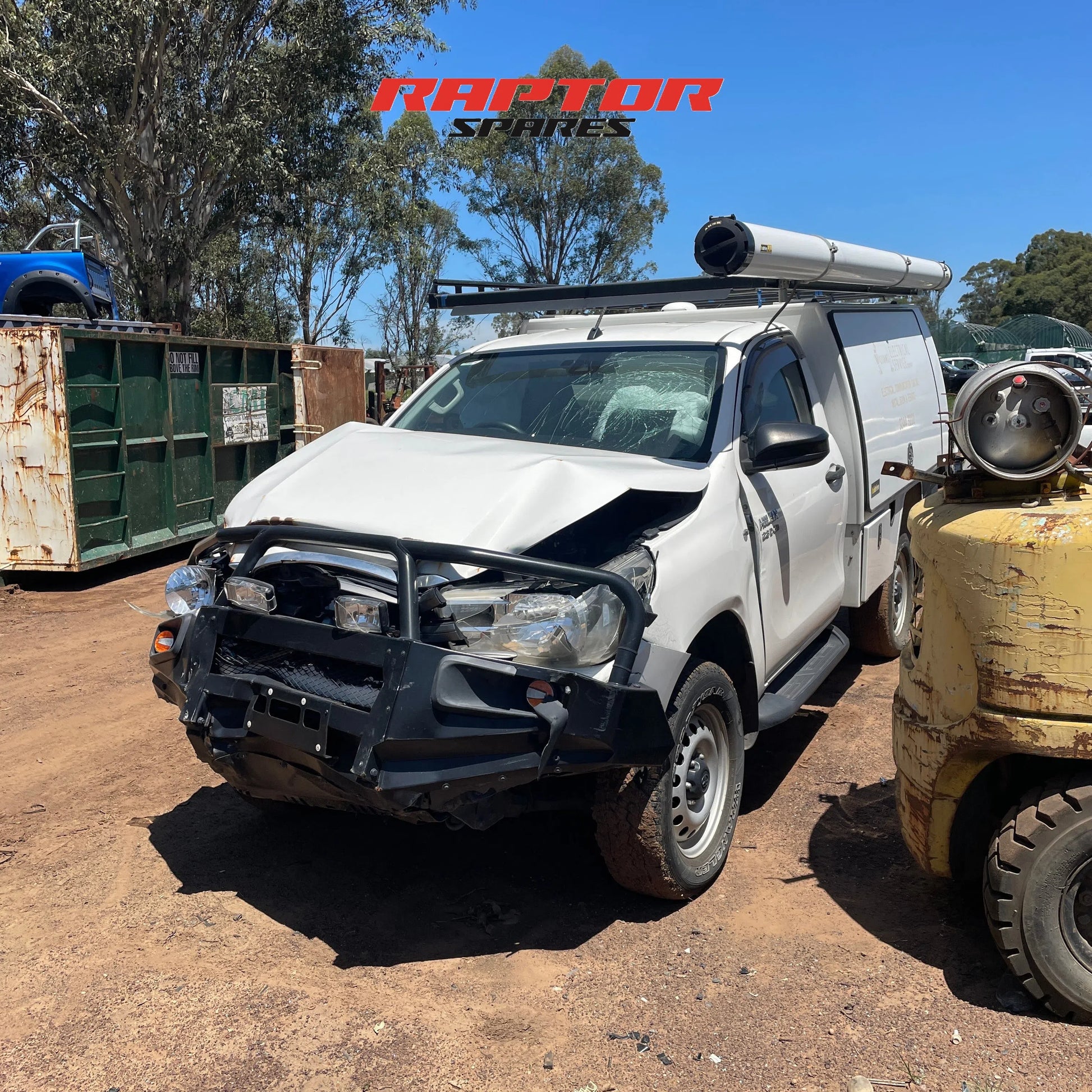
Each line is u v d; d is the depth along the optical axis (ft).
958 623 10.12
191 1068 9.24
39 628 26.30
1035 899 9.41
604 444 14.10
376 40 87.56
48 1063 9.33
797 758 16.88
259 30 87.45
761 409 15.16
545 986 10.54
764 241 12.87
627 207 149.59
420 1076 9.12
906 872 12.82
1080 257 333.42
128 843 13.92
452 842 14.03
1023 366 9.53
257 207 92.17
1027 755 10.32
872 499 18.56
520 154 147.02
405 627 9.80
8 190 86.17
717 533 12.67
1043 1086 8.71
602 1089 8.91
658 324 17.03
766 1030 9.67
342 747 9.92
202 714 10.85
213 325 112.37
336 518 11.12
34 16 76.33
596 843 12.84
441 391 16.46
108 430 31.65
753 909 12.06
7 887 12.68
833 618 18.49
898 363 21.31
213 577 12.09
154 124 82.84
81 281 42.16
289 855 13.62
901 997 10.12
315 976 10.75
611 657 10.46
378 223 108.17
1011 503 10.05
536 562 10.17
